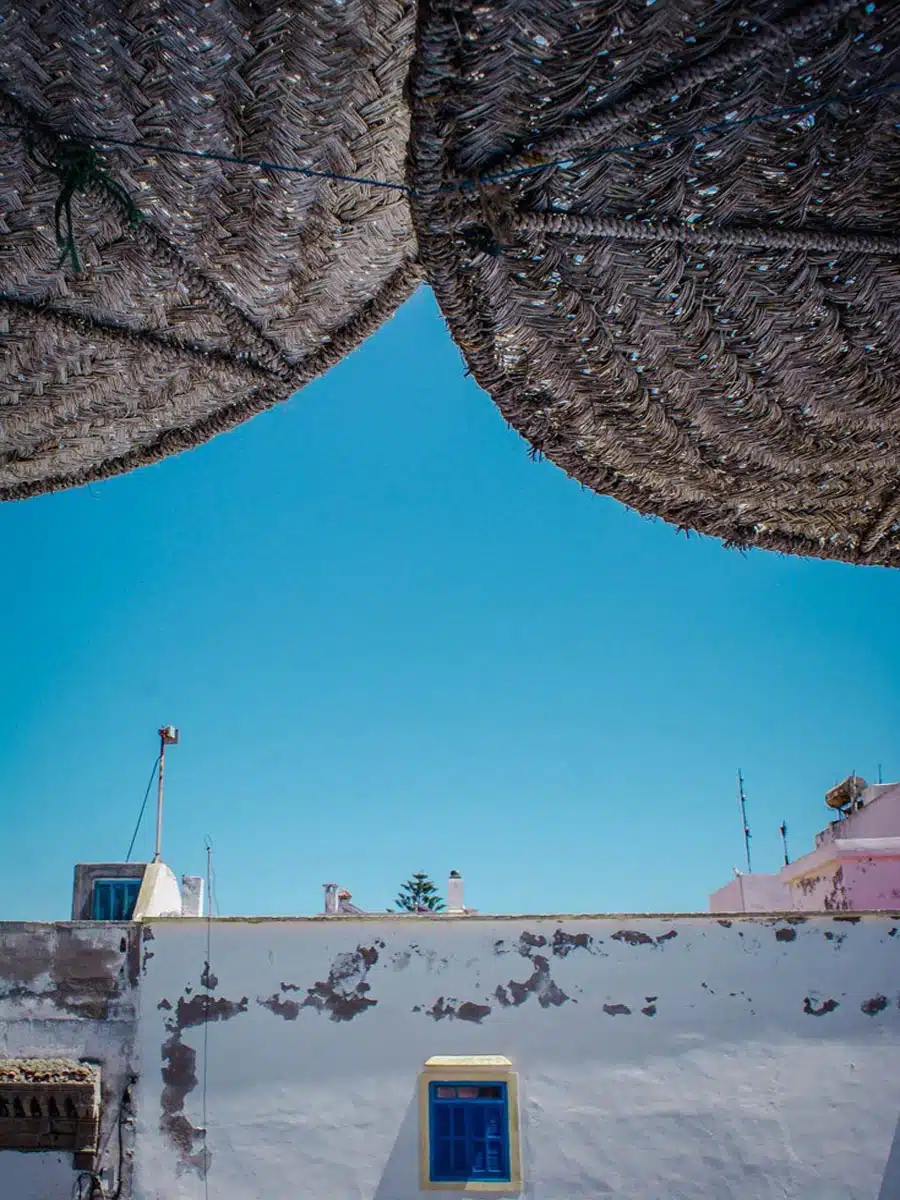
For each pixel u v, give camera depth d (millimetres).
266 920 11070
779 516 5973
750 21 3594
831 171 4105
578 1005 10828
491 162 4000
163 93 4496
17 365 5777
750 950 10945
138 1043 10719
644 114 3893
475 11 3492
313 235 5266
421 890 58062
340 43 4375
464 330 4645
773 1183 10297
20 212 4957
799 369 4871
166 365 5957
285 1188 10344
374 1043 10742
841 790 16094
